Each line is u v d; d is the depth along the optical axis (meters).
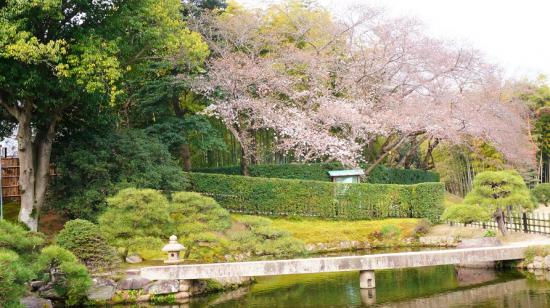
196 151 27.81
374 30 25.38
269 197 21.11
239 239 13.22
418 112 24.08
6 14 13.10
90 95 15.48
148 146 17.98
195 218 13.27
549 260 13.06
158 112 21.64
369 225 20.58
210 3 23.53
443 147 33.41
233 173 24.47
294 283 13.52
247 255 16.09
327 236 19.20
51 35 14.64
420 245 19.44
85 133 17.39
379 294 11.80
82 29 14.41
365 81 25.19
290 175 24.12
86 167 16.17
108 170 16.83
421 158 35.41
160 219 12.62
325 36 25.66
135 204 12.45
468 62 25.44
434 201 21.89
